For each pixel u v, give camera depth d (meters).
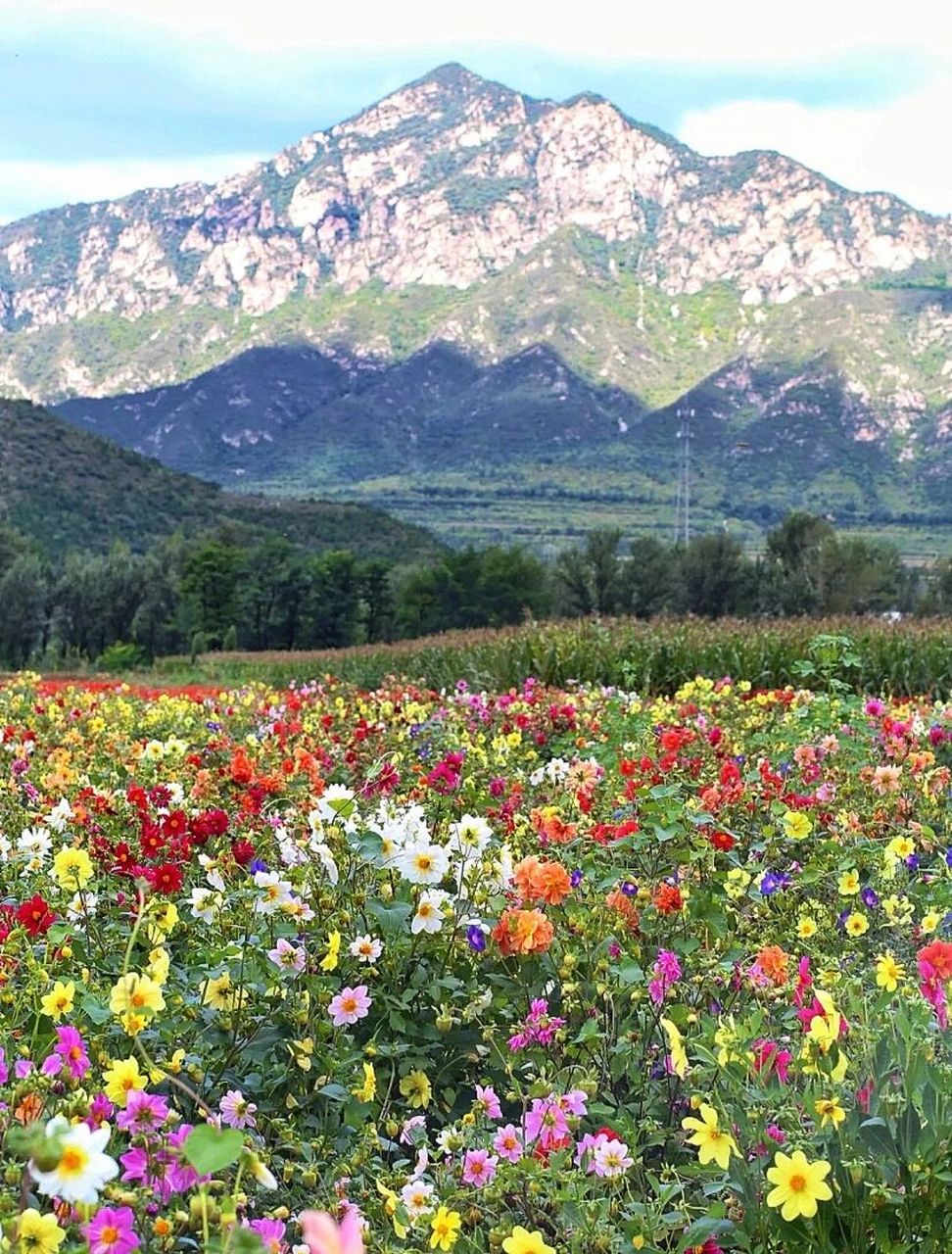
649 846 4.43
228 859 4.03
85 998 2.85
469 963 3.58
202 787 5.22
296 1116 3.04
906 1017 2.93
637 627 15.30
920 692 12.98
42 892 3.91
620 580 64.38
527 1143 2.79
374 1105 3.16
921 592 63.72
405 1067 3.27
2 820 5.17
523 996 3.56
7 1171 2.02
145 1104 2.33
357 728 7.47
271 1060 3.16
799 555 62.47
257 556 72.62
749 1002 3.57
